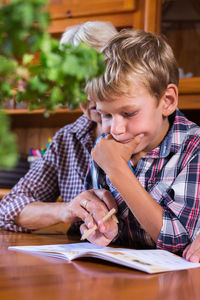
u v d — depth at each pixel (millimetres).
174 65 1041
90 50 398
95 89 901
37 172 1547
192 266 799
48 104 409
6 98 417
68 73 380
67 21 2318
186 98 1963
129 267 750
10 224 1353
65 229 1948
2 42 321
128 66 900
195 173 1018
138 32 1036
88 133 1539
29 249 895
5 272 663
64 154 1562
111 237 988
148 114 937
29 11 298
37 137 2787
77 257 796
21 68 380
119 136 942
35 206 1335
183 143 1074
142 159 1095
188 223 974
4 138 295
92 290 562
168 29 2133
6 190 2219
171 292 579
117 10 2215
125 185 933
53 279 624
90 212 1084
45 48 349
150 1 2143
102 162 952
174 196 1015
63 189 1551
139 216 958
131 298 527
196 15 2107
